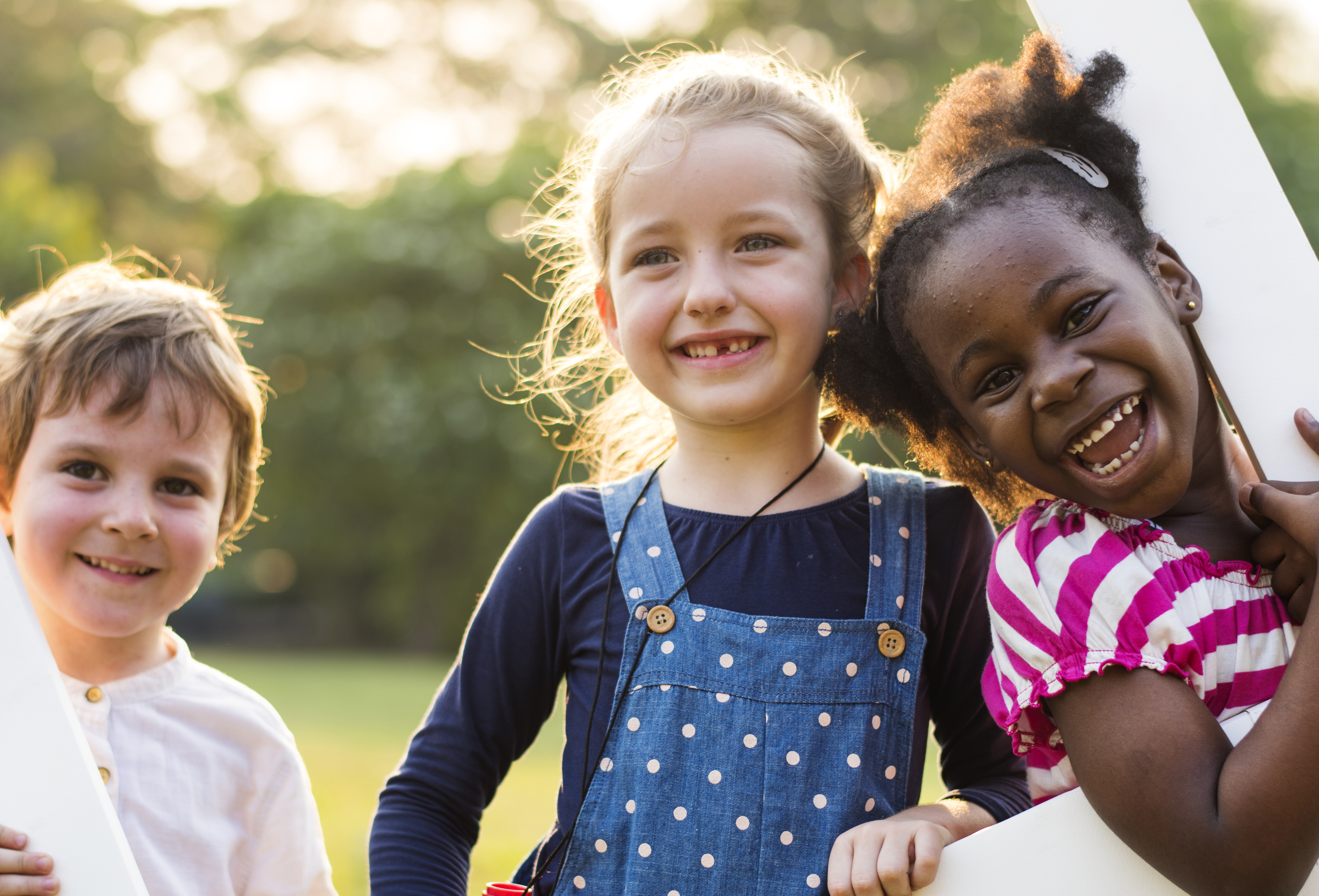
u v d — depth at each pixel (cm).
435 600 1495
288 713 850
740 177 141
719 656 135
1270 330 117
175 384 159
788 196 143
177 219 2022
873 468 156
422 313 1387
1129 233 119
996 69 138
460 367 1358
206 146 2025
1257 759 101
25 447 157
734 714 132
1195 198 121
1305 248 117
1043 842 110
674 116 147
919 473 154
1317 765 99
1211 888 102
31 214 1541
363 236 1378
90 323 160
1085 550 117
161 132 2059
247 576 1722
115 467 155
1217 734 106
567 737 143
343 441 1380
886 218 143
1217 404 126
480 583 1428
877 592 139
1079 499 120
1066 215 119
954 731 151
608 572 146
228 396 167
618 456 188
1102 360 114
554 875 136
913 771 137
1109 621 112
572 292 188
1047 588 117
